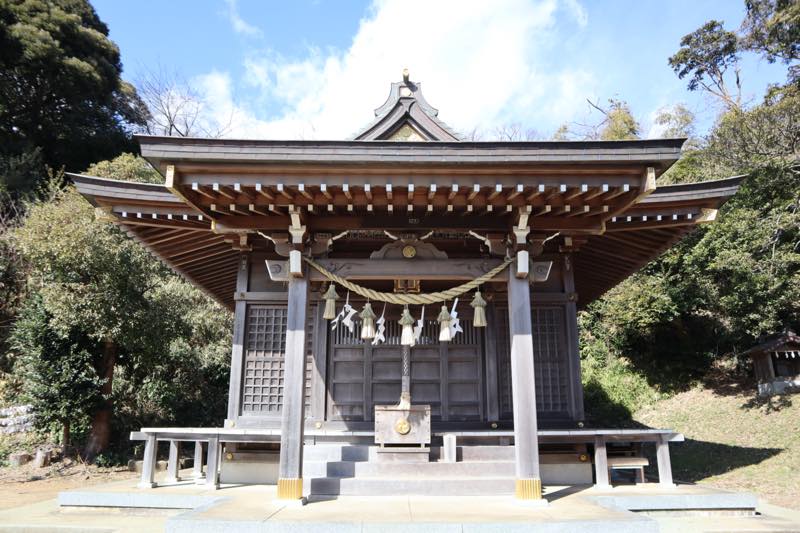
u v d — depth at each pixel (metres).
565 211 6.27
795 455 11.79
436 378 8.00
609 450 8.13
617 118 28.97
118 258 13.05
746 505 6.25
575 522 4.71
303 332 6.11
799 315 17.08
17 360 14.80
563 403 7.95
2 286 16.30
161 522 5.95
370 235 7.73
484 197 5.97
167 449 15.82
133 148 26.92
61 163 24.62
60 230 12.59
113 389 15.75
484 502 5.83
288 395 5.89
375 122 7.90
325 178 5.55
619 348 20.95
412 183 5.56
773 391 16.06
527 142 5.40
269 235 6.75
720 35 23.52
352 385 7.98
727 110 22.77
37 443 13.75
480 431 7.37
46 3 23.55
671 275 19.36
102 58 24.70
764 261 15.66
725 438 14.48
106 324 12.92
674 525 5.79
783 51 19.27
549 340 8.20
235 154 5.34
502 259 6.50
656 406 18.53
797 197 15.59
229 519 4.81
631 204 5.90
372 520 4.82
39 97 23.50
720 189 6.84
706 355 19.41
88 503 6.43
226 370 19.14
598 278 10.39
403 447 6.87
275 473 7.56
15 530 5.70
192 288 18.14
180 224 7.40
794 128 15.95
